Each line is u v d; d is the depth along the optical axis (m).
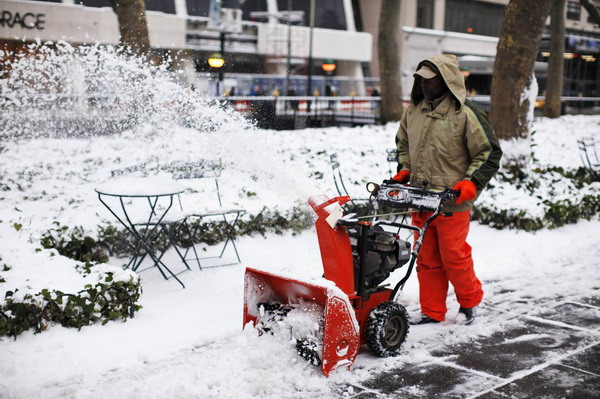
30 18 25.48
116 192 5.39
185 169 7.12
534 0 10.14
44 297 4.59
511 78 10.46
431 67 4.73
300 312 4.25
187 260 6.53
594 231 8.34
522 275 6.51
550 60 26.80
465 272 4.96
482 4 47.28
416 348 4.66
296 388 3.96
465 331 4.98
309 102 21.75
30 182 8.93
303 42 36.53
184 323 4.91
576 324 5.21
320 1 39.62
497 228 8.33
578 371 4.32
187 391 3.82
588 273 6.55
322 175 9.76
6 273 5.01
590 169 11.86
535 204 8.65
